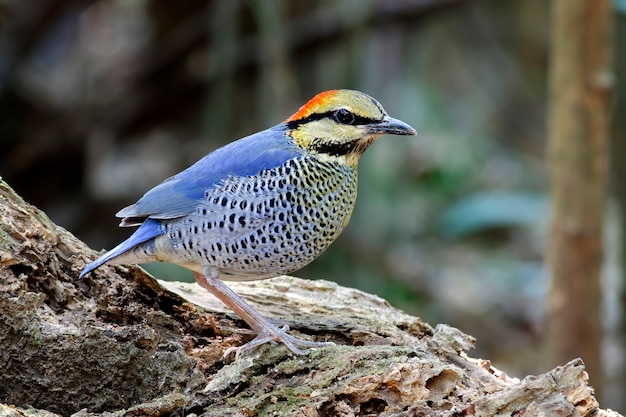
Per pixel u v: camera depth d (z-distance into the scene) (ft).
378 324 23.57
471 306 51.39
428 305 50.65
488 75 74.79
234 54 50.55
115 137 56.59
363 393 19.31
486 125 72.95
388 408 19.20
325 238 23.36
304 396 19.43
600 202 34.94
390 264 51.08
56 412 20.12
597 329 35.73
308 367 20.40
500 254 57.47
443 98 72.49
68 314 21.56
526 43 73.61
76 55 69.87
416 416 18.99
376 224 52.80
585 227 34.83
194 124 58.95
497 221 57.77
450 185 61.16
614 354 45.78
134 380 20.36
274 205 22.36
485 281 54.24
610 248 50.90
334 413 19.27
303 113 23.62
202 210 22.33
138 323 22.15
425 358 20.44
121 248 22.20
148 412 19.13
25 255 21.20
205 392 19.94
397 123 23.44
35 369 20.03
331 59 55.01
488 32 74.08
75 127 53.78
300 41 52.85
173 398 19.40
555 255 35.63
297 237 22.81
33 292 20.86
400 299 50.16
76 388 20.15
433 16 56.18
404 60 63.52
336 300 25.73
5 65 53.52
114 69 60.54
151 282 23.08
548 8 72.54
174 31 55.16
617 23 47.11
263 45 50.16
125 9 73.05
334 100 23.44
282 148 22.90
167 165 59.00
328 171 23.11
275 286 26.25
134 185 57.41
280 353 20.94
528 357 48.91
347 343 23.15
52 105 55.21
